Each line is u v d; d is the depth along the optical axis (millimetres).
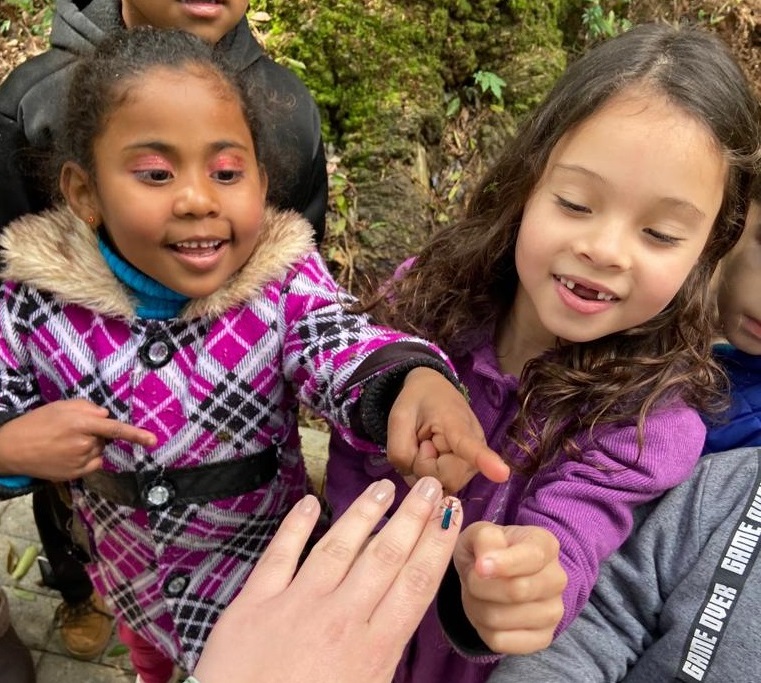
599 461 1186
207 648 872
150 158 1014
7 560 2188
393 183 3158
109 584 1520
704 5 3902
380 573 853
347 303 1288
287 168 1460
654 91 1062
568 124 1131
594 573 1129
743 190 1199
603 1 3832
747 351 1390
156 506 1314
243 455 1331
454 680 1363
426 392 1029
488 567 881
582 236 1104
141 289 1182
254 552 1459
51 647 2035
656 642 1170
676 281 1109
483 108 3443
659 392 1209
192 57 1062
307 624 835
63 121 1161
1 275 1214
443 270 1472
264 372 1268
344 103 3193
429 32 3221
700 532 1182
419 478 992
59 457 1106
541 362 1271
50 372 1252
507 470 899
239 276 1209
